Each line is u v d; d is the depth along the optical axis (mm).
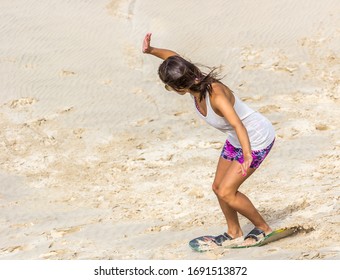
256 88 51906
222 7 62531
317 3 62625
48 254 28516
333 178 35656
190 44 57969
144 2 63375
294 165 38406
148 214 33469
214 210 32906
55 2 63062
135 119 47625
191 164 40719
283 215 30031
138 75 53312
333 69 54031
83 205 35906
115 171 40656
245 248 26062
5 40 57219
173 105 49375
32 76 52688
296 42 57812
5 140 45094
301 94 50625
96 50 56406
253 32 59156
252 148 24547
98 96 50312
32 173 41062
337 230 26844
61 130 46219
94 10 62125
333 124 45156
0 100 49812
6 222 33844
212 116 23859
